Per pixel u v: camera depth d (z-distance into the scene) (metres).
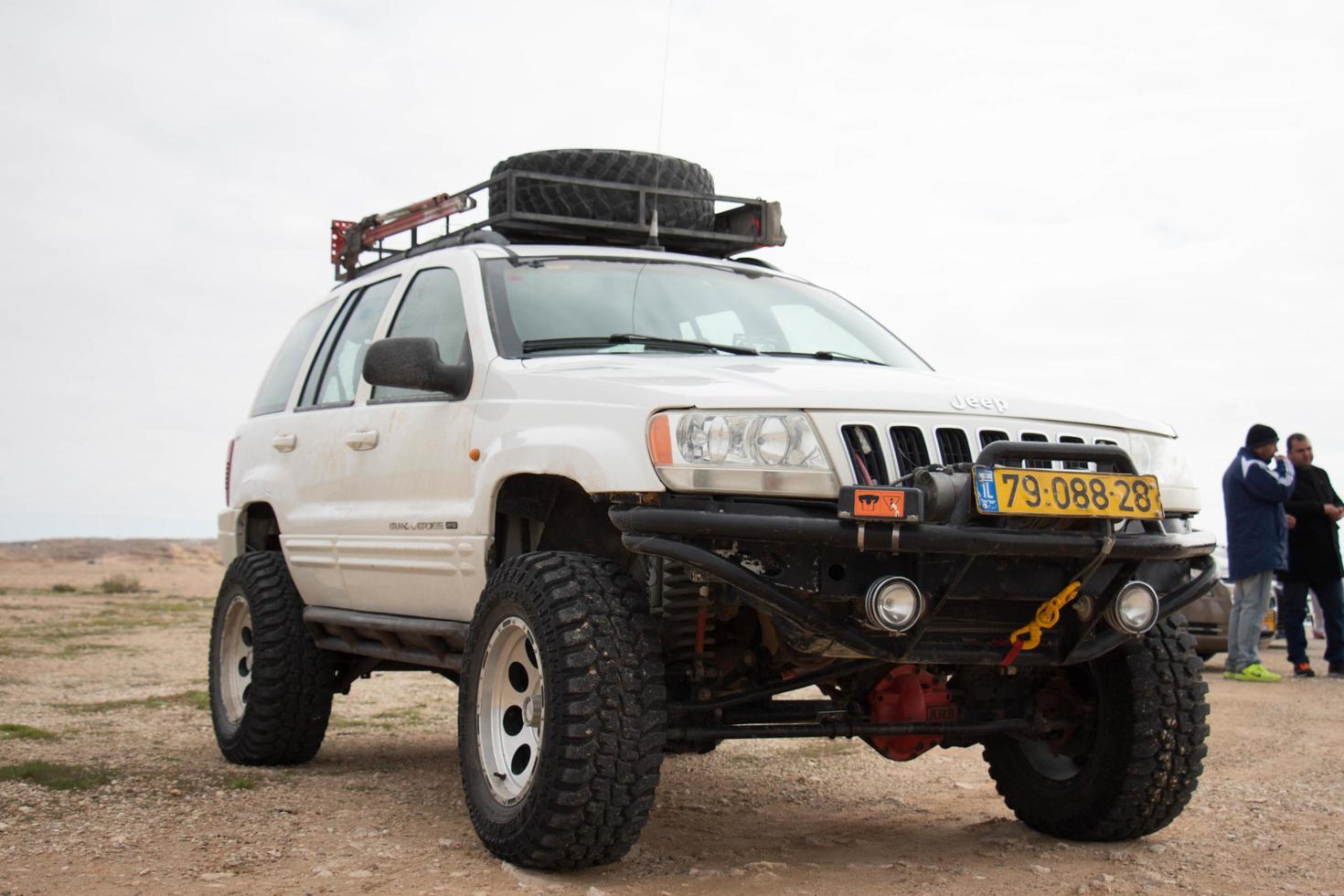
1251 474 9.36
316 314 6.22
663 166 5.65
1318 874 3.90
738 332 4.87
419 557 4.62
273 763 5.73
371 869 3.79
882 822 4.74
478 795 3.98
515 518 4.32
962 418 3.82
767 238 5.80
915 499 3.44
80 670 9.40
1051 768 4.50
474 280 4.75
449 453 4.46
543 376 4.16
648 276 5.01
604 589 3.71
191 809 4.67
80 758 5.75
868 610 3.48
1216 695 8.43
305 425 5.61
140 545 56.38
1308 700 8.12
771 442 3.59
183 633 13.15
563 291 4.77
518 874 3.71
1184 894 3.66
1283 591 10.11
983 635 3.85
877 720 4.19
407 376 4.41
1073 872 3.92
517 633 3.93
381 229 6.31
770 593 3.49
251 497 5.98
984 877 3.84
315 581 5.45
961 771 5.84
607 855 3.66
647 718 3.58
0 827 4.30
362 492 5.07
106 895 3.51
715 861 4.04
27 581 30.44
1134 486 3.67
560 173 5.54
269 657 5.62
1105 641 3.94
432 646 4.74
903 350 5.29
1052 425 3.98
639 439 3.62
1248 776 5.59
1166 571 4.12
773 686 4.02
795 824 4.70
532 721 3.84
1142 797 4.20
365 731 6.88
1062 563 3.75
